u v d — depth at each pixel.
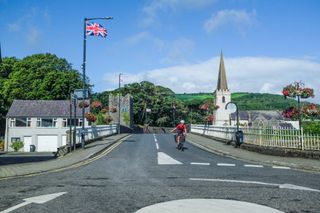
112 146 25.77
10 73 74.94
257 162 16.53
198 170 13.44
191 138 35.75
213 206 7.72
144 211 7.30
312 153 16.70
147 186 10.05
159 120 103.44
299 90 18.70
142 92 105.75
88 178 11.52
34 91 72.19
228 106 23.81
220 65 116.56
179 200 8.30
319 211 7.32
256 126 21.48
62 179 11.38
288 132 18.44
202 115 111.62
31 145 64.06
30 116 66.69
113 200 8.30
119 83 55.91
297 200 8.31
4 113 72.06
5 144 66.06
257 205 7.81
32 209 7.48
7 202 8.12
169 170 13.39
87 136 27.31
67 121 67.00
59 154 21.47
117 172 12.86
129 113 82.06
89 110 67.31
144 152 21.22
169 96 114.50
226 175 12.19
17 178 11.77
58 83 72.38
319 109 18.86
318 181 11.07
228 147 24.03
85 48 22.78
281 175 12.30
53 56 79.06
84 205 7.82
